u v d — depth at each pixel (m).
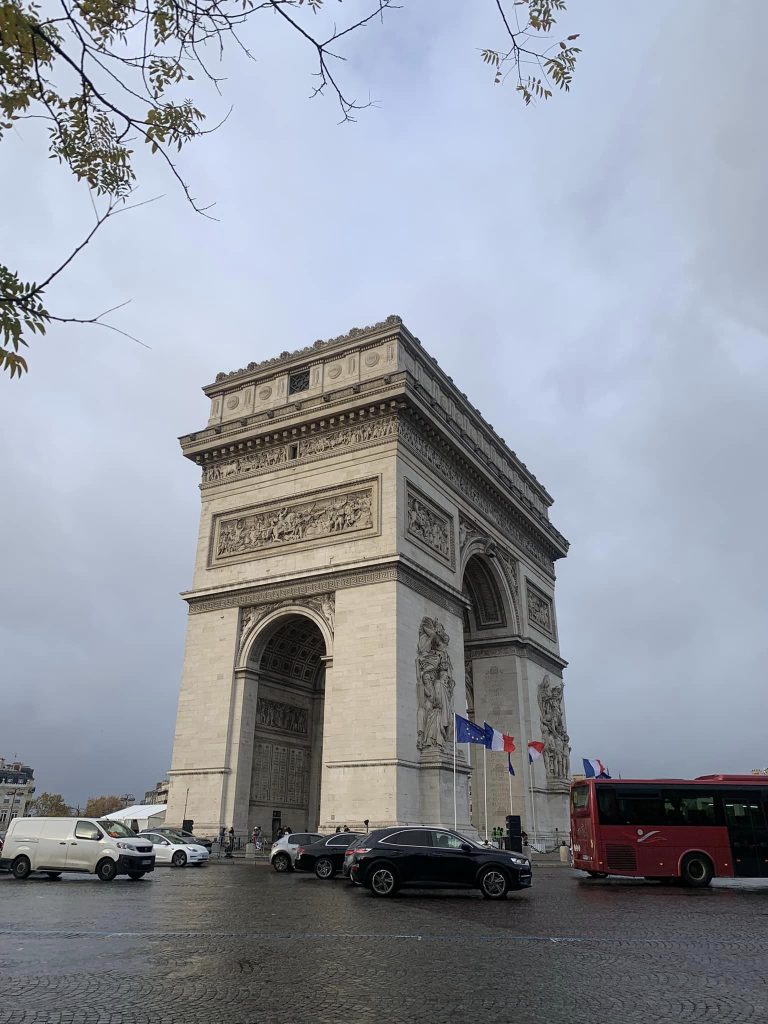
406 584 55.78
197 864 48.41
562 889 35.81
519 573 80.81
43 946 17.92
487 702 74.88
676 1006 13.09
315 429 63.47
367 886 30.69
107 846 37.38
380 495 58.16
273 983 14.29
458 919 23.72
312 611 57.62
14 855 38.50
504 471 83.00
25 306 8.67
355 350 65.62
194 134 10.07
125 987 13.80
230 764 56.59
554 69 10.40
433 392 69.81
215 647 61.06
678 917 25.28
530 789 70.75
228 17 8.95
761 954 18.23
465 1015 12.30
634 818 39.56
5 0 8.48
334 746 52.44
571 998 13.57
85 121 10.56
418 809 51.25
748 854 38.72
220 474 68.38
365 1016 12.15
